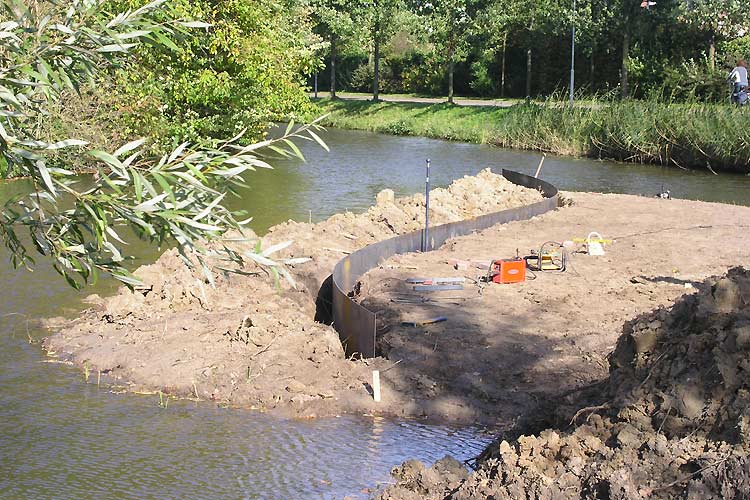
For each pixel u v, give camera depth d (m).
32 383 9.21
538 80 51.81
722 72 37.66
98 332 10.48
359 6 53.31
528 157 33.38
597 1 43.72
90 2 5.11
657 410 6.32
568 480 5.84
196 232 5.02
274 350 9.80
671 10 41.06
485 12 47.00
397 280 12.67
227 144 5.61
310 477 7.33
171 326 10.49
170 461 7.58
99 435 8.06
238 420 8.46
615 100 36.25
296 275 12.62
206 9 22.23
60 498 6.92
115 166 4.89
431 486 6.67
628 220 17.98
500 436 7.84
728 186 26.25
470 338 10.19
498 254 14.59
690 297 6.88
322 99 55.41
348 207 20.19
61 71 5.03
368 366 9.53
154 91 20.86
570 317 10.97
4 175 4.92
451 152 34.44
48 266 13.52
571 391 7.55
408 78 60.06
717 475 5.48
